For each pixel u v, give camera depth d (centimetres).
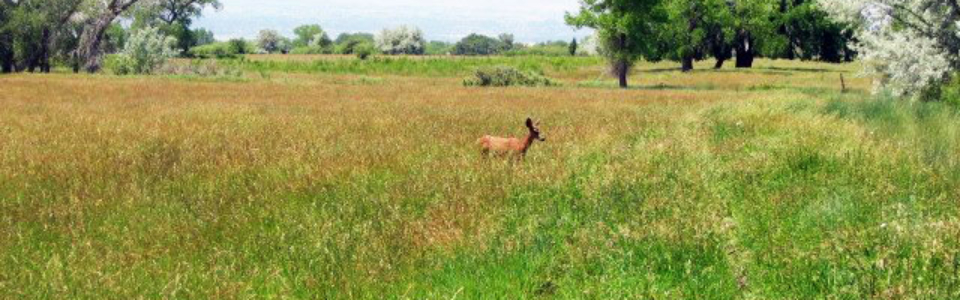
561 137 1669
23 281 662
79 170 1227
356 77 7031
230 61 9631
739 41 9881
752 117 2033
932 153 1284
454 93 3956
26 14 7812
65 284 658
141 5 9212
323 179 1153
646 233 778
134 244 793
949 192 978
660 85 6397
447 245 782
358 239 792
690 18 9319
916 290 572
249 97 3422
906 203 917
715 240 751
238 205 970
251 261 738
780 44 9719
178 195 1038
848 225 776
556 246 766
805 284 629
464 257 737
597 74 8225
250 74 7238
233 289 641
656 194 978
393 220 873
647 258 707
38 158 1346
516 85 5506
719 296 619
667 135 1695
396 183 1110
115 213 937
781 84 6109
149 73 7038
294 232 828
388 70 8894
